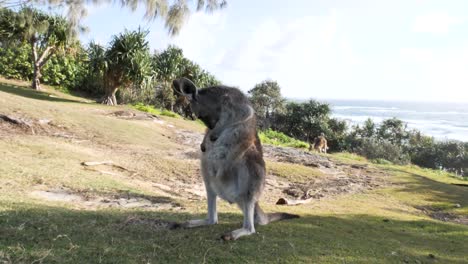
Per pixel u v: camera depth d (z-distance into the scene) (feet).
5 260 11.43
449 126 383.65
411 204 31.91
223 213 19.99
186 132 59.82
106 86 85.56
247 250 14.12
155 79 100.89
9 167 25.27
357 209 26.20
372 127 187.42
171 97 102.58
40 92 85.30
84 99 93.97
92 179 25.95
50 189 22.35
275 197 29.91
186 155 41.65
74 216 16.53
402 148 170.91
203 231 15.98
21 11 72.23
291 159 49.26
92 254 12.59
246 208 15.49
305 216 20.97
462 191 38.73
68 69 106.83
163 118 68.80
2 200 17.83
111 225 15.78
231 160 15.05
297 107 171.73
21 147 32.32
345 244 16.15
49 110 49.29
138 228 15.78
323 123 166.71
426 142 179.73
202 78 109.29
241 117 15.02
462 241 19.70
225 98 15.10
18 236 13.30
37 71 91.50
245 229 15.58
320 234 17.28
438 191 37.50
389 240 17.98
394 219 23.49
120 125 51.72
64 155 32.12
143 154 39.11
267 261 13.41
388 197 33.40
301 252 14.49
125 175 30.37
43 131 41.75
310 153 59.16
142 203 21.84
